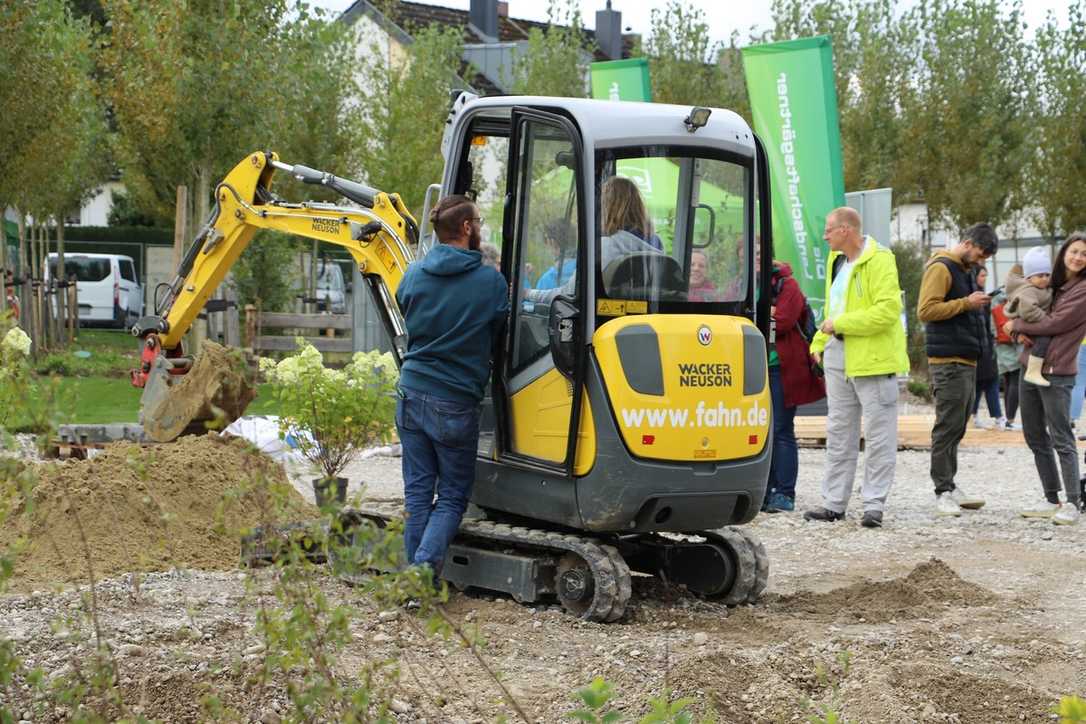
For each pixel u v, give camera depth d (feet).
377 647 19.61
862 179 92.73
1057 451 35.17
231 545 26.40
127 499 26.18
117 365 75.87
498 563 23.97
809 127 53.67
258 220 32.91
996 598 25.44
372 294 29.50
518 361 23.61
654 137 22.94
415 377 22.91
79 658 17.54
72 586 22.81
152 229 127.85
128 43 67.26
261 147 66.80
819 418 57.72
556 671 19.48
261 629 12.54
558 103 23.03
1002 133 98.53
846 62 95.20
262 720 15.42
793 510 36.32
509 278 23.62
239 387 33.17
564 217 23.07
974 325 35.55
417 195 90.27
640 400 22.21
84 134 76.23
